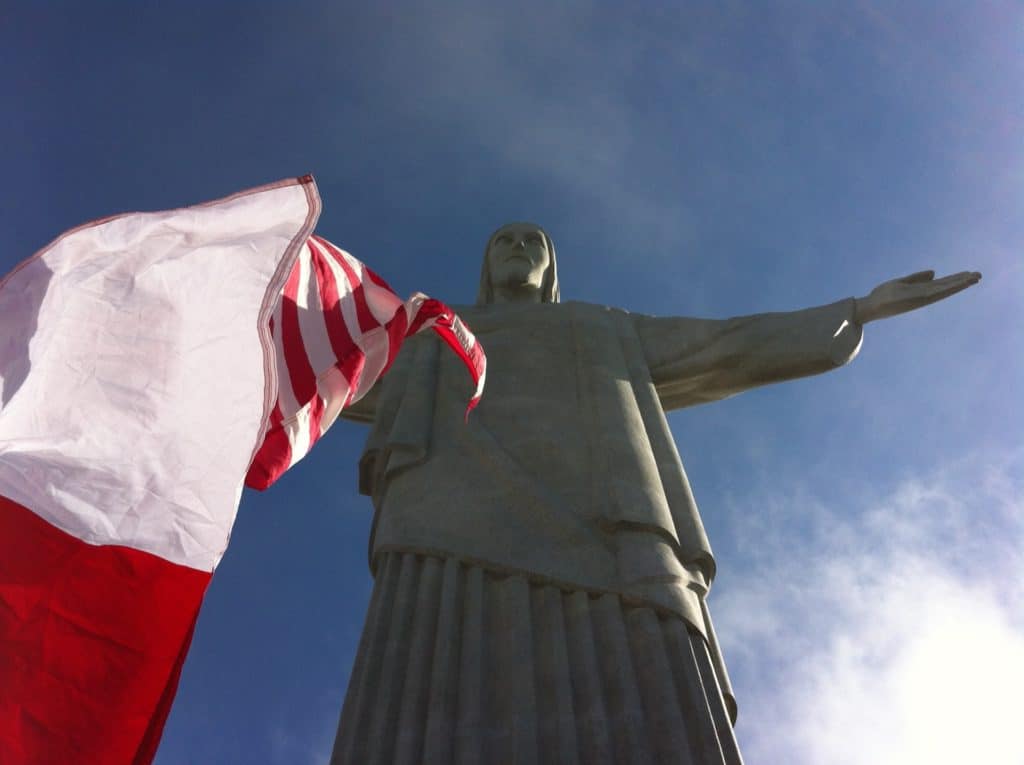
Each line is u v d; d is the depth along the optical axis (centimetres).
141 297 1022
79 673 809
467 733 1365
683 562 1722
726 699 1605
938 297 2191
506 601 1590
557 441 1955
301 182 1155
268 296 1077
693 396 2370
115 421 944
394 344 1401
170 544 895
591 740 1373
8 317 957
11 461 881
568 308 2462
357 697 1426
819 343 2220
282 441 1262
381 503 1928
